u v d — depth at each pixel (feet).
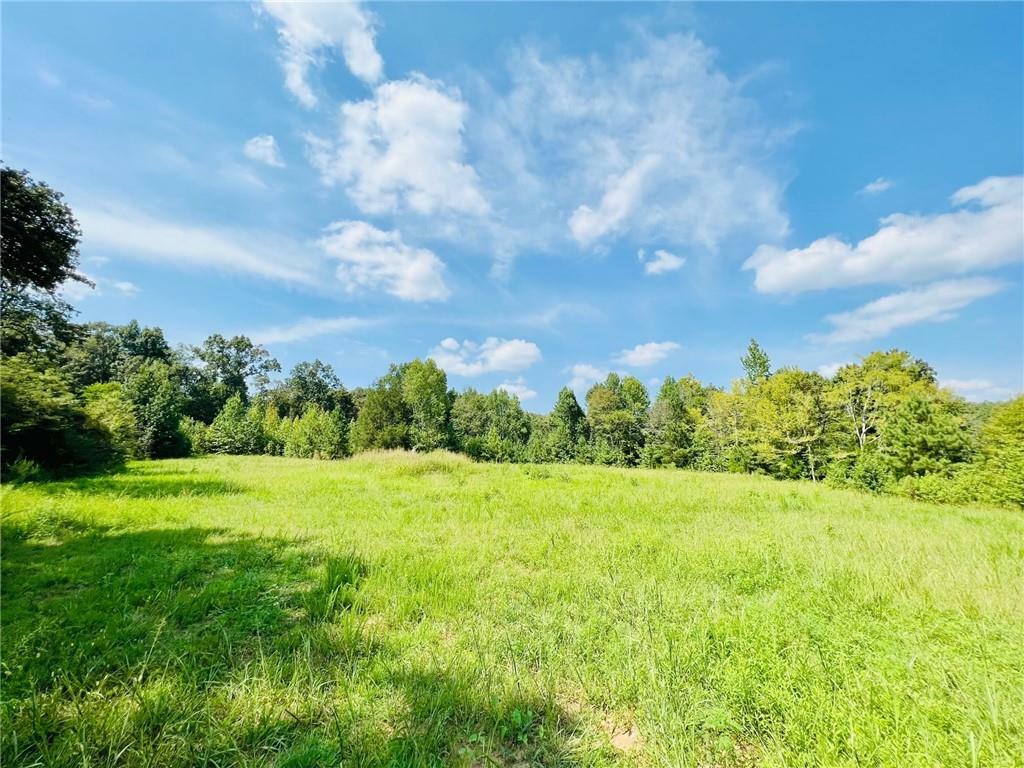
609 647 10.90
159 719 8.11
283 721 8.20
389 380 167.53
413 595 14.25
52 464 53.31
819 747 7.25
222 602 13.69
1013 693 8.77
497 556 19.56
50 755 7.10
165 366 168.04
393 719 8.40
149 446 102.99
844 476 59.98
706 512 31.94
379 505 32.22
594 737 8.13
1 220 59.21
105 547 19.98
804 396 94.79
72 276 70.95
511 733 8.29
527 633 12.00
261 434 141.59
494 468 66.74
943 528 26.55
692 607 13.65
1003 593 14.34
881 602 14.15
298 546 20.68
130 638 11.33
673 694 8.87
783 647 10.90
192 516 27.78
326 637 11.30
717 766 7.48
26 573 16.12
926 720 7.79
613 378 190.29
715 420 122.01
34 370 57.41
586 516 29.32
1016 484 42.19
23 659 9.73
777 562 18.47
